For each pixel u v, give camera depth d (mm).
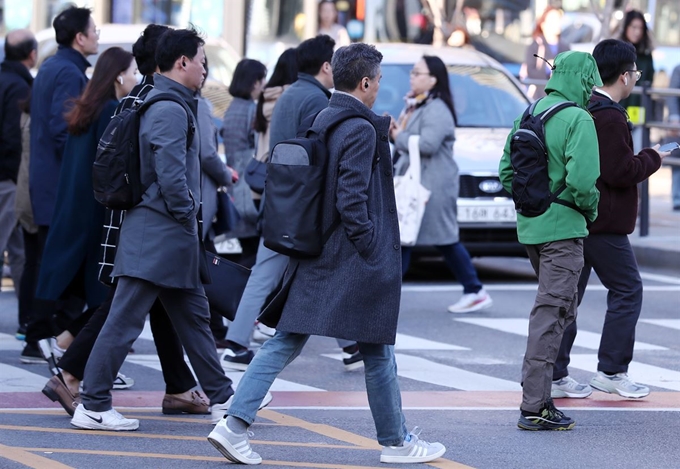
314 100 18375
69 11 19344
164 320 15961
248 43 44375
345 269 13070
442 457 14102
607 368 17406
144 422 15680
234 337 19156
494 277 30219
